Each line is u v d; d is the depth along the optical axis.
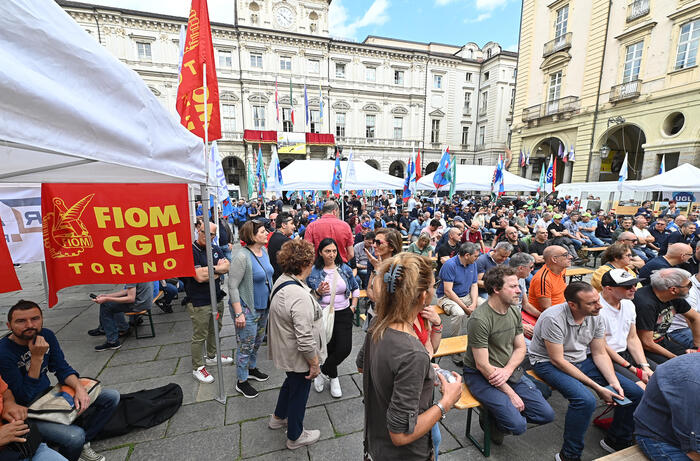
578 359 2.45
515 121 23.88
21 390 1.94
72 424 2.10
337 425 2.49
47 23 1.10
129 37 23.36
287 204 25.16
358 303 5.09
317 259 2.84
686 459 1.53
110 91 1.35
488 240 11.26
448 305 3.71
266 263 2.98
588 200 14.46
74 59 1.19
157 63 24.05
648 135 16.03
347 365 3.39
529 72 22.56
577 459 2.13
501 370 2.25
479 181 11.68
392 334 1.22
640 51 16.30
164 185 2.75
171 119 1.89
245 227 2.82
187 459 2.15
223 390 2.74
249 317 2.77
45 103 1.06
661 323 2.80
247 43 26.09
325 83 28.84
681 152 14.69
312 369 2.09
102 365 3.34
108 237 2.76
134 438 2.33
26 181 2.42
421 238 5.05
